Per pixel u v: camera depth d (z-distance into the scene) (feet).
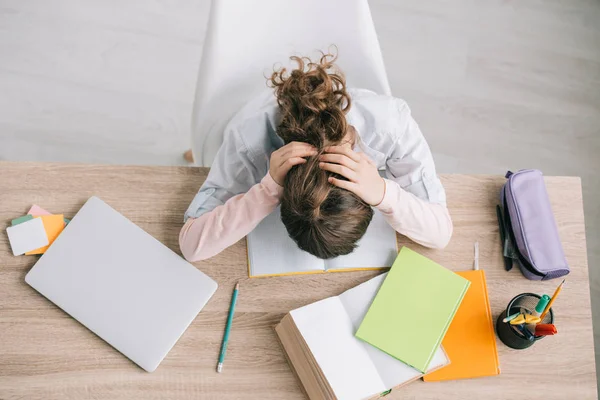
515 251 4.29
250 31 4.21
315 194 3.25
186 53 7.33
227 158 4.11
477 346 4.04
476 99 7.59
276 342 3.99
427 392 3.97
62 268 3.95
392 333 3.90
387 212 3.98
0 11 7.07
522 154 7.47
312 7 4.26
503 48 7.83
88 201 4.10
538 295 4.02
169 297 3.97
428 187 4.24
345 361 3.81
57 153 6.84
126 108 7.07
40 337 3.84
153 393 3.82
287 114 3.65
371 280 4.09
